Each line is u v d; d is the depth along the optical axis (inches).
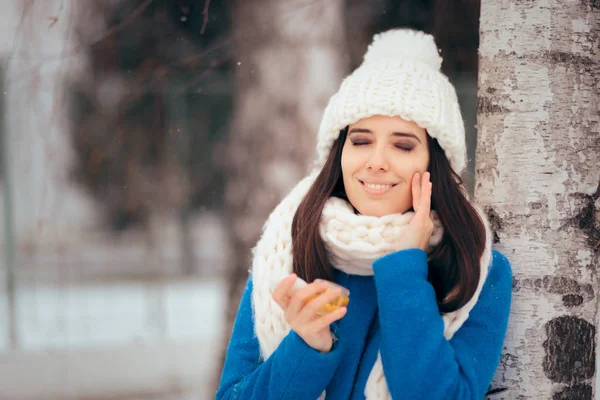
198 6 224.2
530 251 75.2
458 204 69.6
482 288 70.4
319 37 164.1
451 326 67.4
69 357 215.3
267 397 67.9
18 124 225.6
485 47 78.5
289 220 74.9
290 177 163.8
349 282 73.1
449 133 68.9
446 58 178.7
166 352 221.3
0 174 233.1
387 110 67.7
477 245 68.6
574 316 74.9
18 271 243.4
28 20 128.6
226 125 236.8
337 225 68.6
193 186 249.3
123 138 246.5
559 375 74.9
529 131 75.4
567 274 74.8
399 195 69.2
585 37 75.7
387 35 75.4
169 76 226.1
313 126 163.9
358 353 70.9
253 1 167.5
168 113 233.0
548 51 75.4
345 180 70.8
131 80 224.8
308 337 65.3
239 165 168.9
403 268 65.1
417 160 68.9
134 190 253.6
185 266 268.7
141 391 216.2
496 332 69.4
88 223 269.7
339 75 169.3
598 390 76.9
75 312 246.2
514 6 76.2
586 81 75.5
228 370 74.9
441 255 69.6
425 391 63.1
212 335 231.9
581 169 75.1
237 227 167.9
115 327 238.2
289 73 164.4
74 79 230.2
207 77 229.3
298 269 71.2
